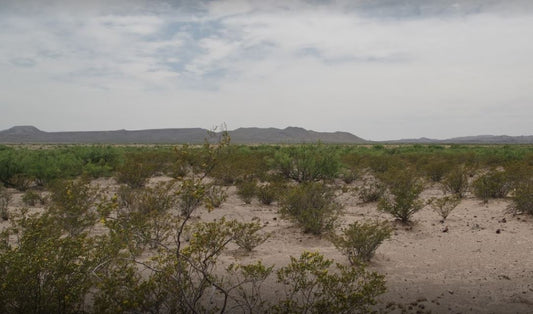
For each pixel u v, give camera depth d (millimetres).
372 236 7160
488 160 25688
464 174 14648
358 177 19188
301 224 9406
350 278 4547
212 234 5172
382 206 10203
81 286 4027
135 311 4074
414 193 10172
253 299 4816
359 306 4387
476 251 7457
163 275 4184
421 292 5555
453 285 5801
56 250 4320
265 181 17797
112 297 3961
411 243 8180
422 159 25609
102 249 4664
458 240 8273
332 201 10867
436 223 9898
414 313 4863
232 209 11938
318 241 8414
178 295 4129
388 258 7188
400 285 5836
